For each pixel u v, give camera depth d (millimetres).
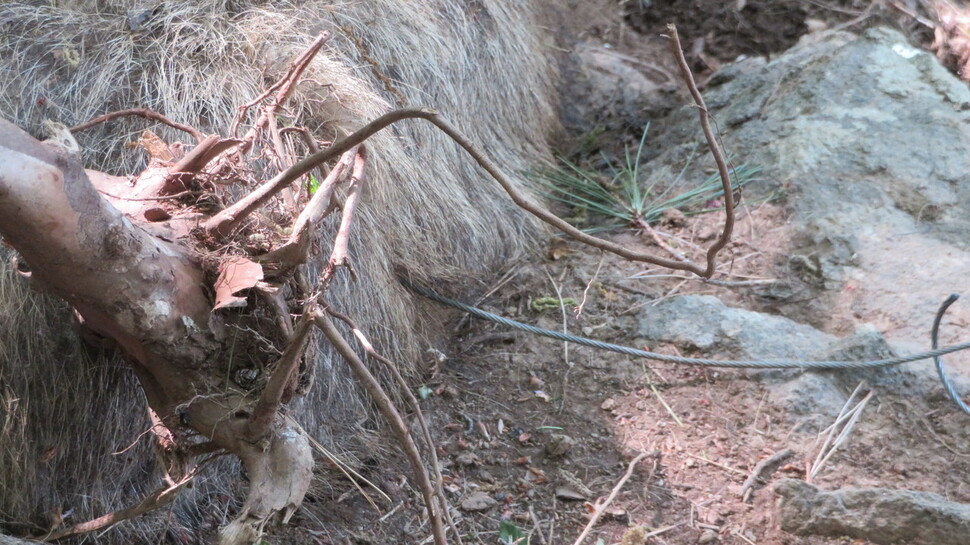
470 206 3631
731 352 3312
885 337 3375
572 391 3211
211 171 2244
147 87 2826
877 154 4008
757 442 3025
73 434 2441
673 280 3680
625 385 3238
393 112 1754
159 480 2580
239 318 2023
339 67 3107
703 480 2893
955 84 4254
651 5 5348
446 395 3150
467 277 3598
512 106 4168
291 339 1790
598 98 4816
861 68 4359
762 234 3869
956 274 3541
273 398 1880
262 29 3141
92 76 2820
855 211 3844
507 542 2594
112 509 2512
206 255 2027
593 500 2803
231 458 2701
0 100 2662
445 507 2039
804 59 4574
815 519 2691
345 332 2902
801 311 3547
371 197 3102
